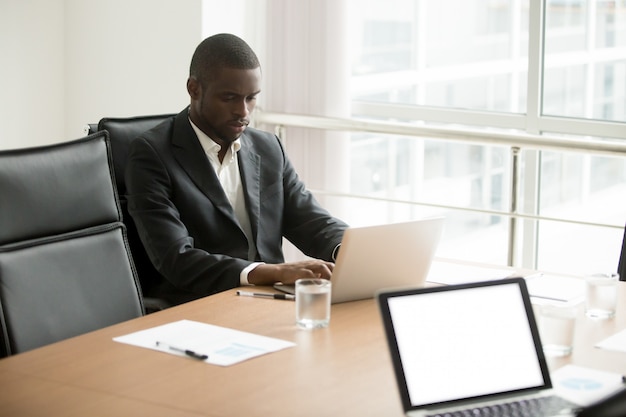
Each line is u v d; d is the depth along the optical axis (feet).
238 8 14.44
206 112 9.29
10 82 14.38
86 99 15.08
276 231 9.71
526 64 13.96
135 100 14.69
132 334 6.66
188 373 5.88
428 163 15.03
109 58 14.78
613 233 13.75
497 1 14.07
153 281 9.36
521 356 5.67
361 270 7.54
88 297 7.61
